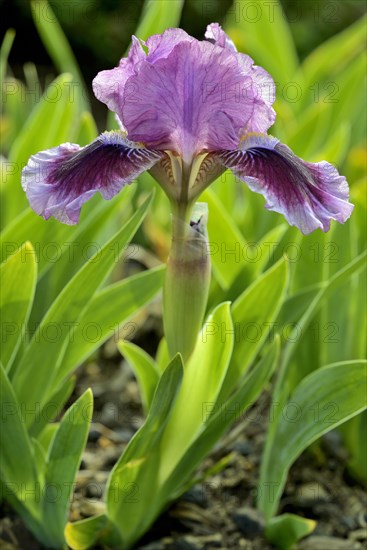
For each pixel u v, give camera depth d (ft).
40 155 1.09
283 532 1.26
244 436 1.47
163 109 1.06
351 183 1.78
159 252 1.76
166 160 1.09
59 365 1.24
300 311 1.35
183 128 1.07
